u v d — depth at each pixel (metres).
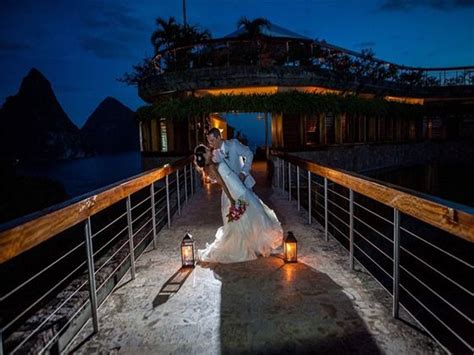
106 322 2.83
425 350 2.33
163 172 5.28
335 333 2.56
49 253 8.47
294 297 3.13
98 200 2.66
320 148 15.35
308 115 14.79
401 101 20.31
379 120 18.27
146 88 16.42
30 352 2.12
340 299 3.07
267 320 2.77
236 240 4.07
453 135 22.67
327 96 14.45
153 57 16.67
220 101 13.77
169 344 2.49
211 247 4.21
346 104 15.01
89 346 2.51
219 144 4.17
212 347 2.44
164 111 14.30
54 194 19.52
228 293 3.27
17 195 17.25
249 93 14.23
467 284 8.87
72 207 2.22
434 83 21.83
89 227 2.57
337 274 3.62
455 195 21.50
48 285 6.65
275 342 2.47
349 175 3.52
